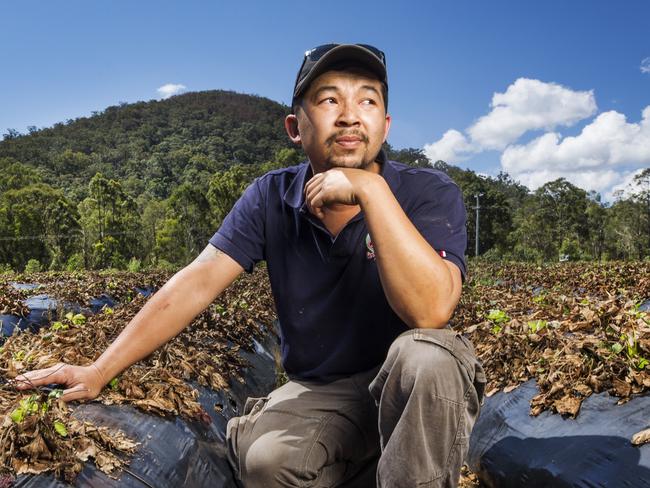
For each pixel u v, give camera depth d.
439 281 2.16
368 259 2.60
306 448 2.59
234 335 7.07
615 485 2.71
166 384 3.55
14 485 2.24
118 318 6.06
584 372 3.78
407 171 2.72
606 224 82.50
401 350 2.24
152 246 81.31
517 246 85.56
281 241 2.79
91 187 74.06
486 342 5.74
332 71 2.41
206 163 179.62
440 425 2.17
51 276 23.95
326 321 2.73
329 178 2.27
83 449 2.53
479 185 92.94
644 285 11.05
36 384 2.60
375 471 2.93
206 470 3.20
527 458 3.42
